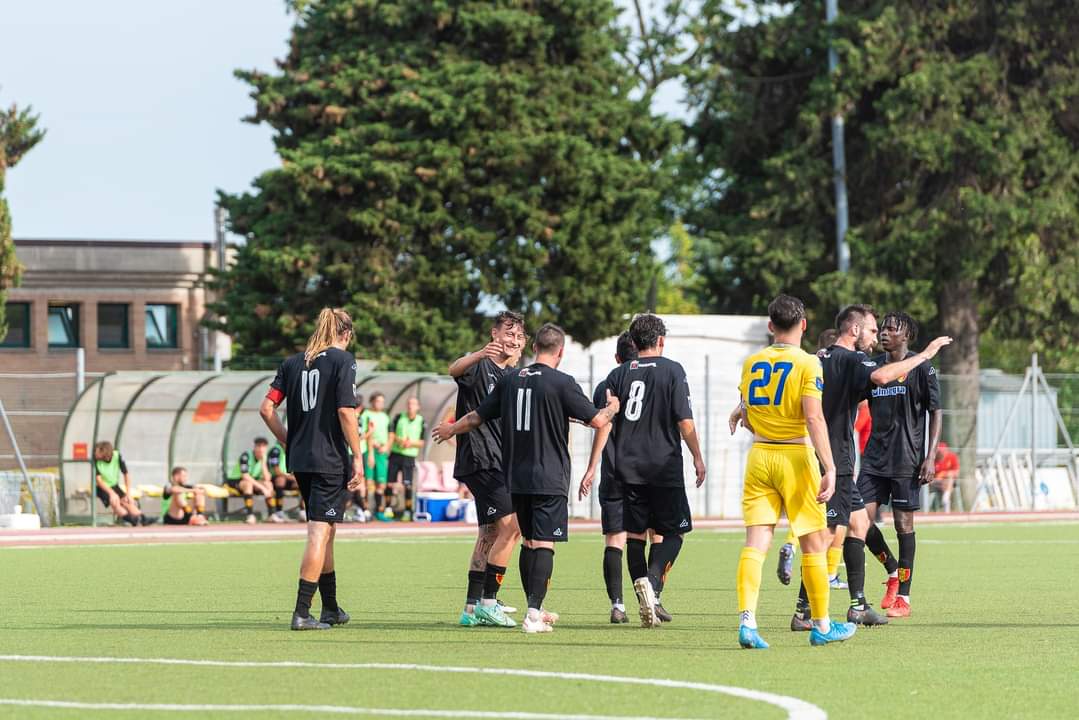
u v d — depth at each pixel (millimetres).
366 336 132000
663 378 40562
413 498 104812
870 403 44156
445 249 136375
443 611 44906
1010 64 144875
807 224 148875
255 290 138375
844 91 141875
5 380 167125
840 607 46250
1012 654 34031
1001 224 134875
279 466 102438
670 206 171375
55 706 26047
